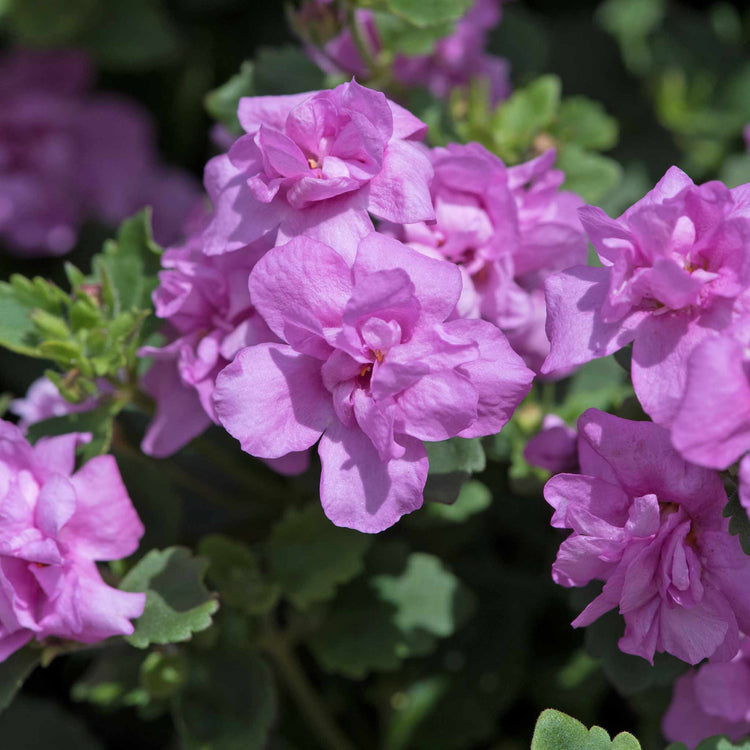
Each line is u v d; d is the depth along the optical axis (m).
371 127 0.19
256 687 0.22
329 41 0.23
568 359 0.19
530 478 0.22
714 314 0.19
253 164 0.20
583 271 0.19
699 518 0.19
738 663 0.21
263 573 0.22
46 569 0.20
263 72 0.23
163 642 0.20
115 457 0.22
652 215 0.19
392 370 0.19
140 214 0.22
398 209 0.20
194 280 0.21
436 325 0.19
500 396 0.19
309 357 0.20
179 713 0.22
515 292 0.21
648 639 0.19
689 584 0.19
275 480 0.23
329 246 0.19
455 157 0.21
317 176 0.20
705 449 0.18
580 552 0.19
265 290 0.19
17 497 0.20
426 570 0.23
